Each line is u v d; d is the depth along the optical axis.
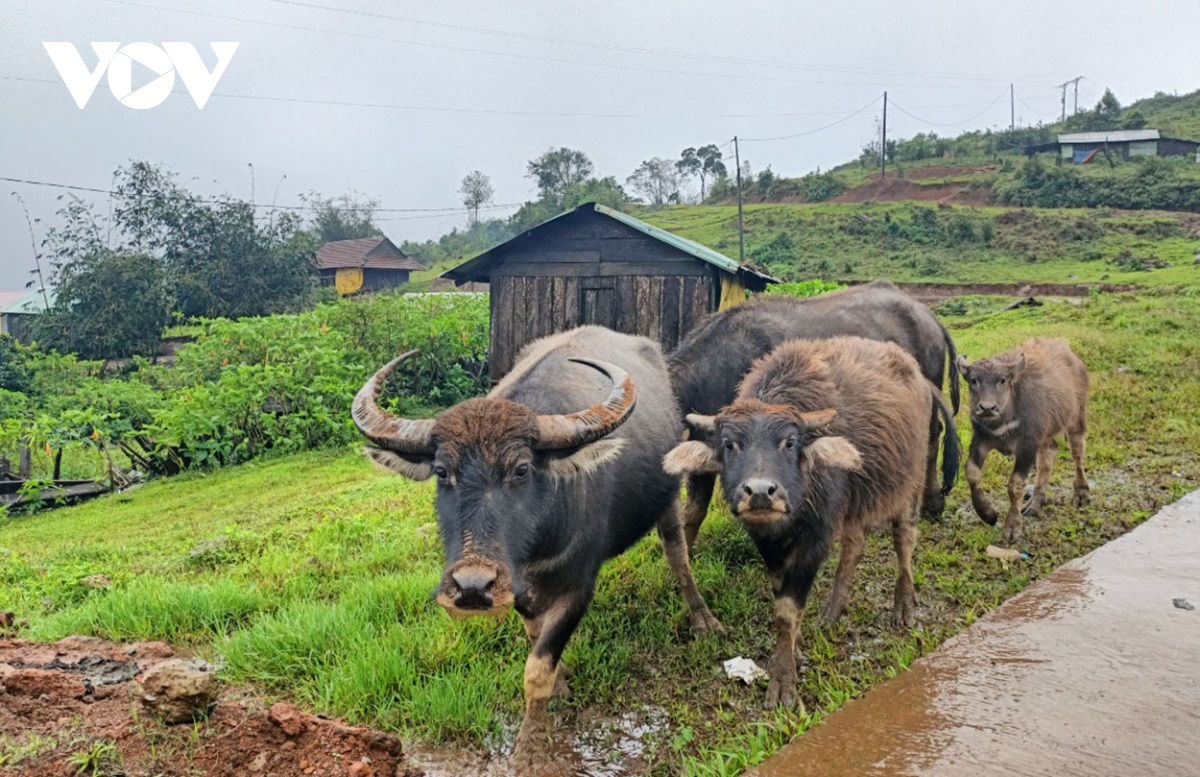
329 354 15.59
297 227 40.06
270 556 7.29
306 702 4.70
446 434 3.89
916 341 8.23
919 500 5.73
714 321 7.14
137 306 31.20
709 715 4.56
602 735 4.42
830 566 6.48
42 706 4.20
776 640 5.24
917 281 44.47
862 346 5.89
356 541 7.72
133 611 5.92
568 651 5.14
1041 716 3.96
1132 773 3.45
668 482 5.40
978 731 3.88
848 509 5.10
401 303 19.28
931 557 6.43
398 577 6.20
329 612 5.49
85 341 31.09
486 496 3.79
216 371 17.27
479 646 5.18
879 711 4.16
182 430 14.66
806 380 5.16
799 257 53.72
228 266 36.41
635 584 6.04
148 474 15.59
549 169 92.25
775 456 4.45
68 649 5.12
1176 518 6.76
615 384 4.38
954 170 77.31
